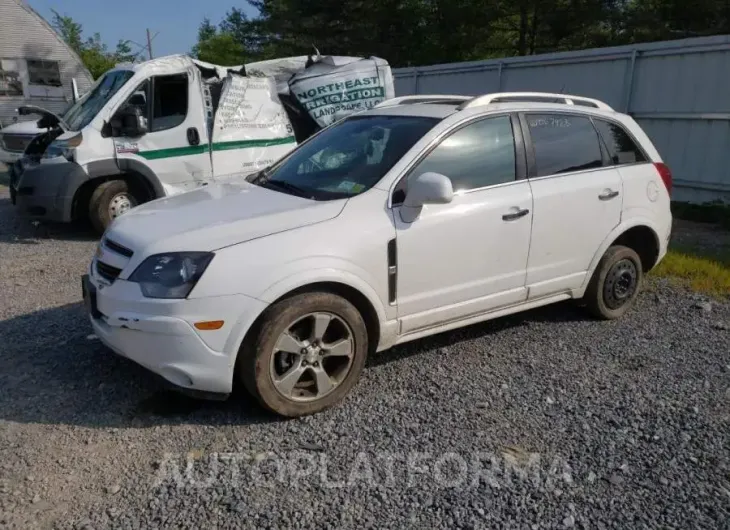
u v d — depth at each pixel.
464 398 3.89
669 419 3.67
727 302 5.76
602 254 5.01
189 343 3.31
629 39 23.09
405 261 3.88
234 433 3.47
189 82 8.48
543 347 4.71
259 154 9.17
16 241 8.23
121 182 8.34
